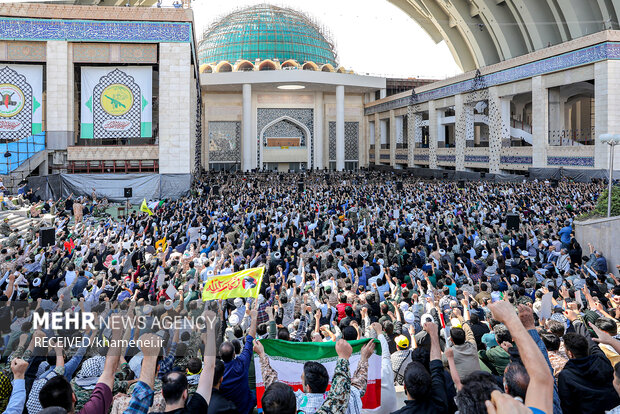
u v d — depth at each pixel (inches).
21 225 815.7
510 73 1521.9
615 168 1186.6
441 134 1998.0
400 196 1183.6
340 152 2378.2
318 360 190.1
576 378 153.9
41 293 390.3
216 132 2426.2
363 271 430.0
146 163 1280.8
